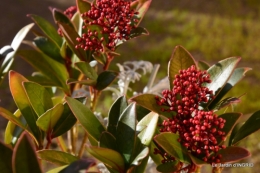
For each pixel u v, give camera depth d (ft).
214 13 6.70
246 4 7.00
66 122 1.27
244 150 1.02
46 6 6.91
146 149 1.05
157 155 1.27
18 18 6.34
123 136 1.08
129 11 1.35
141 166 1.12
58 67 1.66
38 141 1.24
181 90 1.10
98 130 1.13
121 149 1.07
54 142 3.42
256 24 6.19
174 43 5.56
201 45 5.52
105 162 1.04
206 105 1.17
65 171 0.88
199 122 1.01
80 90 1.64
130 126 1.08
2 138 3.71
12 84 1.22
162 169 1.09
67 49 1.60
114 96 1.96
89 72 1.35
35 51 1.64
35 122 1.25
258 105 4.08
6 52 1.51
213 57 5.26
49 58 1.66
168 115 1.14
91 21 1.38
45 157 1.13
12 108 4.18
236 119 1.12
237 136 1.21
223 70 1.20
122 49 5.35
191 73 1.11
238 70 1.25
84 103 1.25
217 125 1.05
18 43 1.52
